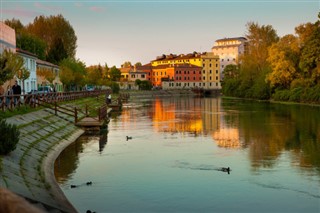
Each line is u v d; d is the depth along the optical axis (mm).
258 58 129000
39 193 18141
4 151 22719
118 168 26016
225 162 27562
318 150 31344
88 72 139500
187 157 29500
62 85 95500
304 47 95250
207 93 195500
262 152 30984
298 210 17766
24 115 37156
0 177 17891
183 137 40094
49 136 34844
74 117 48500
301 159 28109
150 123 54406
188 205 18531
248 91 128750
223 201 19094
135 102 116938
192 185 21859
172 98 148125
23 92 56656
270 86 107375
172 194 20234
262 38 128375
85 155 30562
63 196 19422
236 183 22156
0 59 39688
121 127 49719
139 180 22984
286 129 44719
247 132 42969
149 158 29297
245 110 76438
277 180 22672
